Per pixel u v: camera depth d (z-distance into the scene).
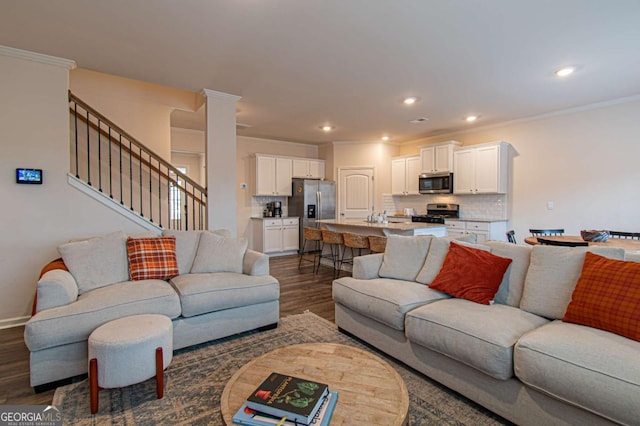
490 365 1.70
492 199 5.95
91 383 1.80
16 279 3.10
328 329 2.99
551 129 5.16
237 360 2.43
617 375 1.34
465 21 2.56
